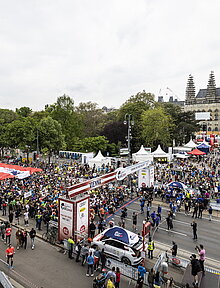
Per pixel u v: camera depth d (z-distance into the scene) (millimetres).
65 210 15898
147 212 21203
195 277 11164
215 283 11391
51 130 51938
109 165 43031
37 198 22406
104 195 24312
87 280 12109
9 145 56625
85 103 94938
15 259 14094
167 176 34969
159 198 28281
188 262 13078
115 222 20438
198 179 33656
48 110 99875
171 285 10742
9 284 9805
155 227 19391
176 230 19297
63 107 73125
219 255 15328
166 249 15945
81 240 14797
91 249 13000
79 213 15789
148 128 64188
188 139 86625
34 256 14547
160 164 46438
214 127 148750
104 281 11000
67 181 30688
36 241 16766
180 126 82312
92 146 62969
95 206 21172
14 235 17609
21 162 50219
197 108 155125
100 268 13094
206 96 153375
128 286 11703
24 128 49594
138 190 29094
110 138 69375
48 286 11484
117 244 14109
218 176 37000
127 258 13422
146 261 14219
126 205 25375
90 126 85375
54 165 45031
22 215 21703
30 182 29391
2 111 72125
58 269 13094
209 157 61094
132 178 32719
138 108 73688
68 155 60594
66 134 68750
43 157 60719
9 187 25969
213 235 18375
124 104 83438
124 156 62938
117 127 69688
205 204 24594
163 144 68750
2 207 23031
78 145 65750
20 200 22594
